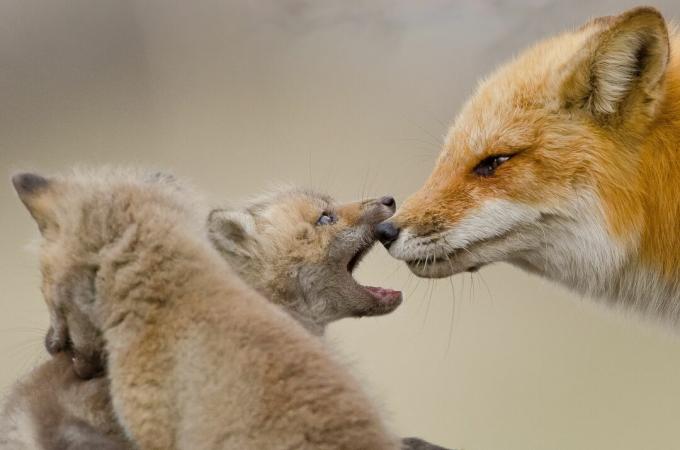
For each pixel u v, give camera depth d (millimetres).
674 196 10281
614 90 10266
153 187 10219
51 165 19906
